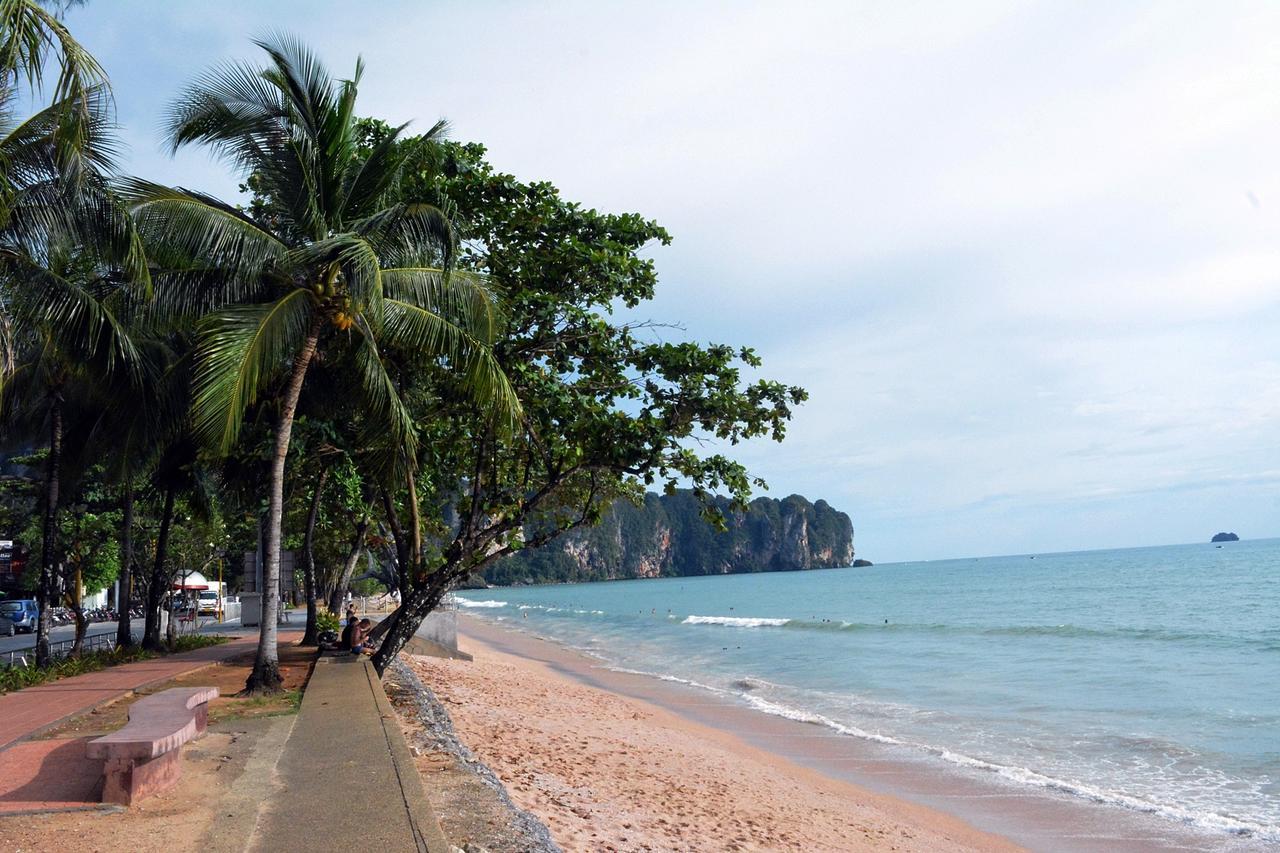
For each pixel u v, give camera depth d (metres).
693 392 14.70
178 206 11.21
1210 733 16.11
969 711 19.56
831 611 65.69
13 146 11.42
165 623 30.48
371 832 5.34
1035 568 147.25
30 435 19.77
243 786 6.54
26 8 9.45
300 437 15.45
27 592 44.59
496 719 15.24
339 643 18.86
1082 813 11.65
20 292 12.34
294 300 11.73
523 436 15.91
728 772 13.30
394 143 12.90
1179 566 110.81
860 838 10.27
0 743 8.44
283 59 11.94
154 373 16.61
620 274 15.45
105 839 5.26
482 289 13.16
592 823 8.60
